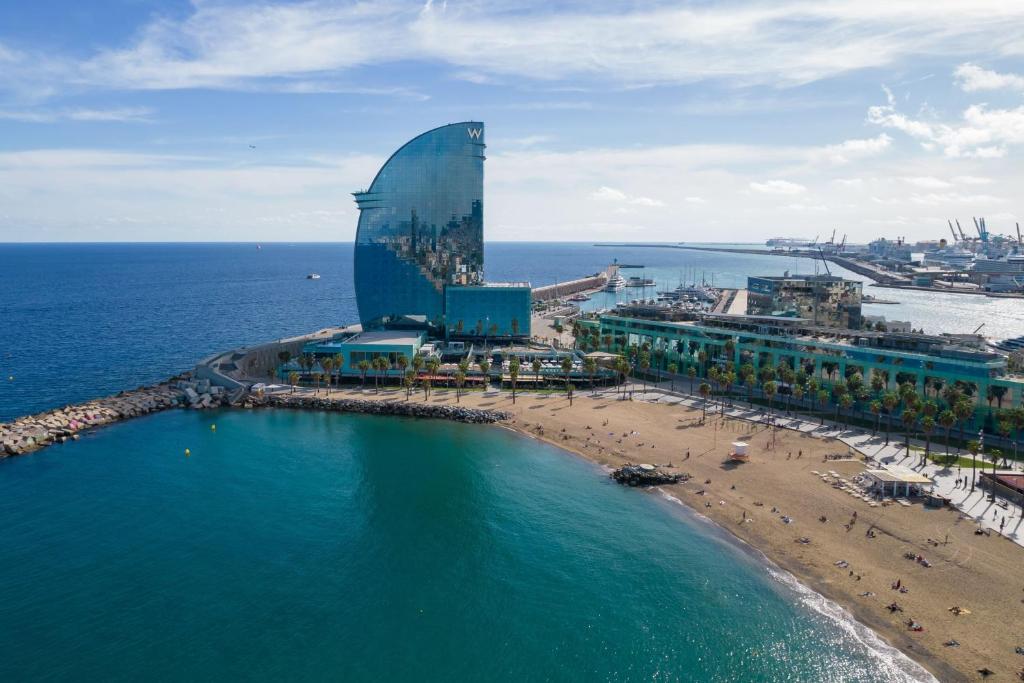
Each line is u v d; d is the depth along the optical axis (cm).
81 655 7688
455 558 9856
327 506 11656
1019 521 10256
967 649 7469
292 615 8475
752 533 10312
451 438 15438
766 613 8369
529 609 8612
